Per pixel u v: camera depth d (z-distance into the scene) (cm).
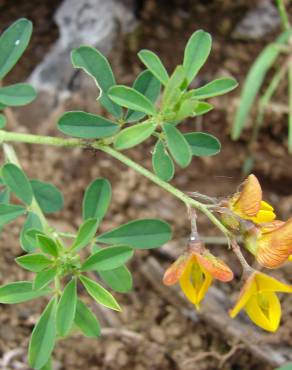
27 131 25
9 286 14
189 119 25
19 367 21
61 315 14
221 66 26
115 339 21
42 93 25
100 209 16
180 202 24
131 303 22
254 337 21
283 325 21
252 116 25
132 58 25
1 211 15
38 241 13
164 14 26
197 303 13
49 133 24
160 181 14
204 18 26
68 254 14
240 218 13
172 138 14
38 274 13
